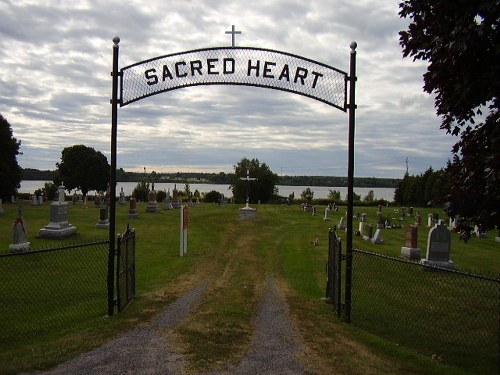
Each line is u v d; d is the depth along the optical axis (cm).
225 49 1084
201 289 1376
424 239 2970
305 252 2261
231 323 971
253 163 7781
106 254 1814
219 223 3516
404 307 1185
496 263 2108
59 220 2373
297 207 5678
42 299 1196
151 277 1558
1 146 5181
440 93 972
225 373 700
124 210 4209
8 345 836
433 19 917
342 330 955
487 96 849
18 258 1689
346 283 1044
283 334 909
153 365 725
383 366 746
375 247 2500
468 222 918
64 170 7794
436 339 929
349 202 1042
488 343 903
